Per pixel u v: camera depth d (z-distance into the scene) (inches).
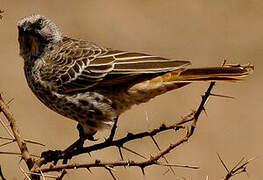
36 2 804.0
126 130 608.7
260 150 601.9
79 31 783.7
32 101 639.1
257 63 724.7
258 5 786.2
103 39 776.3
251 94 676.1
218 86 681.6
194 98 658.2
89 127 356.2
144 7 831.7
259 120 641.6
